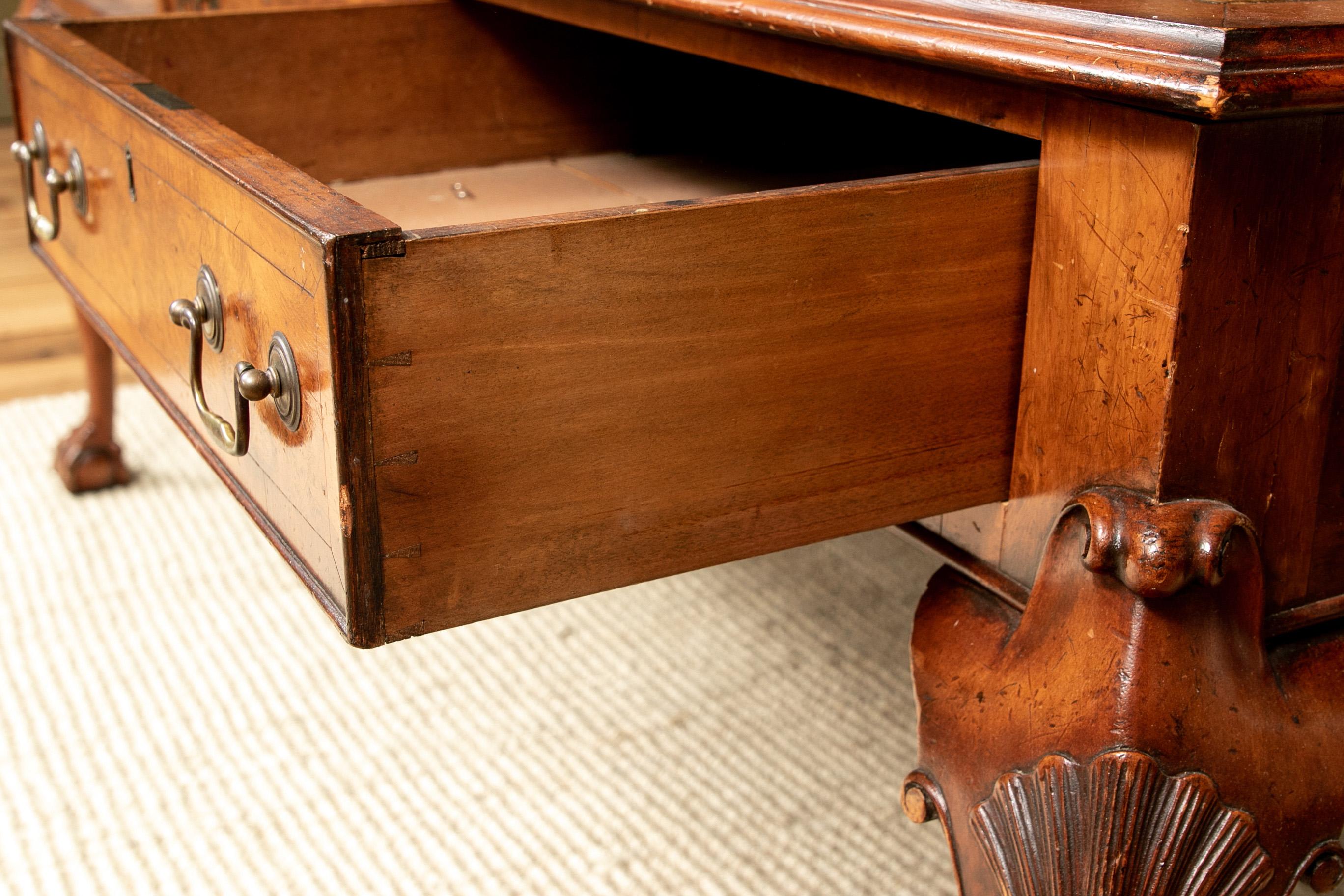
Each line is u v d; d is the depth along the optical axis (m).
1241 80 0.44
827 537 0.58
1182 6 0.49
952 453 0.60
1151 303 0.51
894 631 1.03
